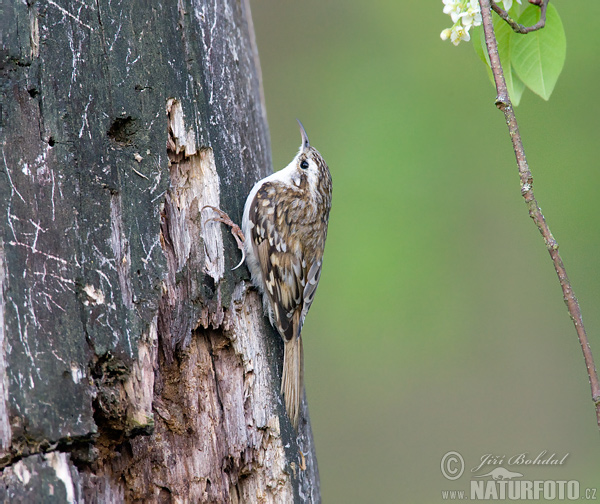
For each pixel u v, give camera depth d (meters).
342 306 12.18
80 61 5.28
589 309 12.30
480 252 12.35
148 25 5.70
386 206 12.43
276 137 13.62
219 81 6.32
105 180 5.25
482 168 12.69
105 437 5.05
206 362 5.88
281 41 14.09
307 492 6.31
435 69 13.34
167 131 5.68
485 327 12.25
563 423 11.87
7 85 4.95
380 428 11.91
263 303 6.51
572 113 12.79
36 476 4.51
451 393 11.97
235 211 6.27
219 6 6.48
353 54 13.77
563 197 12.56
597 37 12.76
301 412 6.56
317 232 7.44
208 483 5.67
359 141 13.01
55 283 4.85
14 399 4.54
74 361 4.79
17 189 4.86
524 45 5.62
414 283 12.24
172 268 5.68
